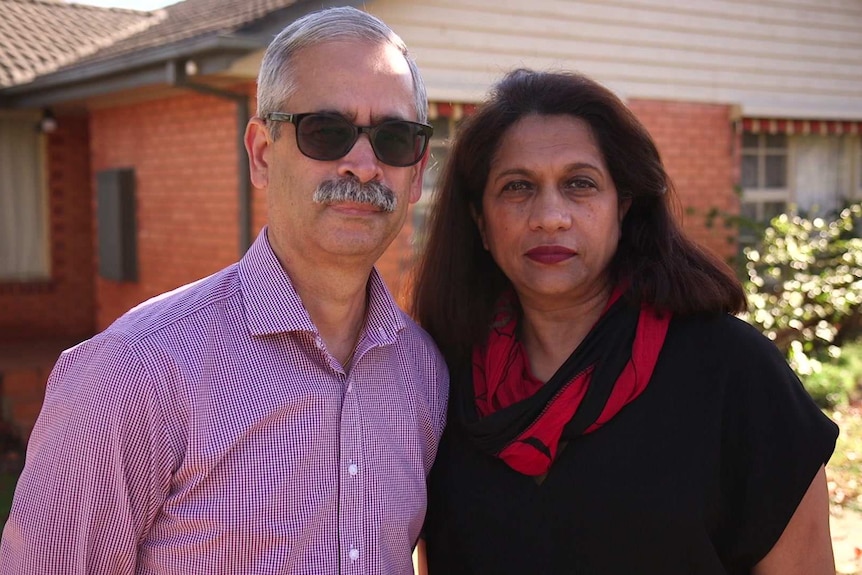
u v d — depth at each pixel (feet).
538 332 6.87
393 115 5.85
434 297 7.34
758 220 31.50
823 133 32.27
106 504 5.26
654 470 5.91
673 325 6.33
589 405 6.09
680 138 28.66
